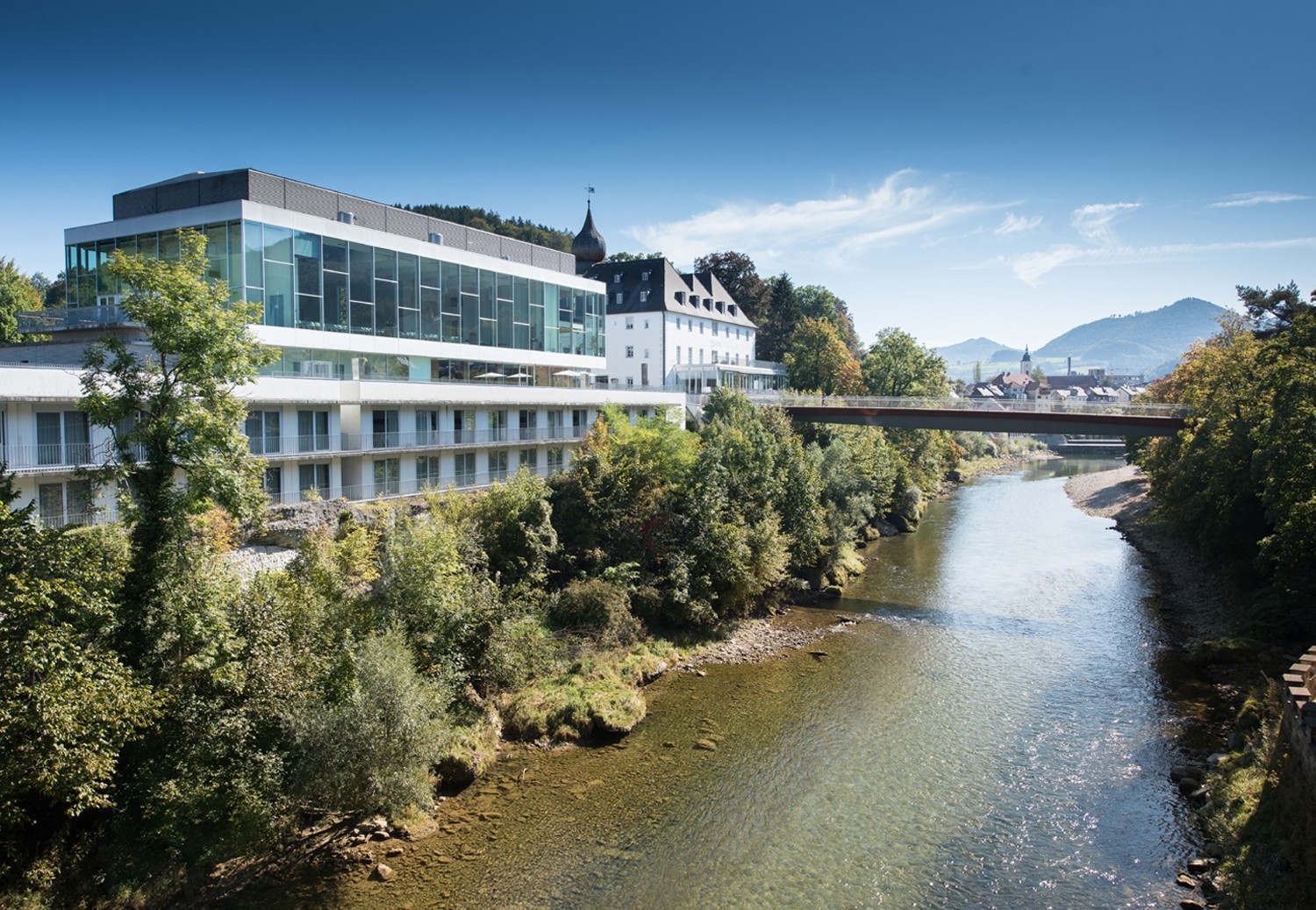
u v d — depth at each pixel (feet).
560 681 93.15
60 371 87.51
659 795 73.51
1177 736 83.05
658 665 103.09
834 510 157.28
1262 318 164.04
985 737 84.53
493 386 144.46
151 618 63.16
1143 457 204.85
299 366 122.62
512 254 179.73
